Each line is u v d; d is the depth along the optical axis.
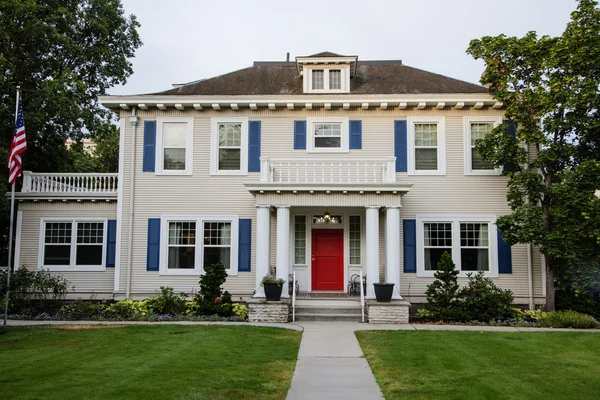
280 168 16.70
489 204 17.48
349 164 16.48
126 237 17.80
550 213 15.48
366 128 17.95
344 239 17.98
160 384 7.73
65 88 20.48
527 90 15.39
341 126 18.05
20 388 7.50
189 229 17.91
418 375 8.55
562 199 14.80
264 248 15.97
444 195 17.56
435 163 17.80
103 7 23.19
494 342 11.38
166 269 17.64
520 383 8.02
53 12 21.00
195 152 18.08
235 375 8.41
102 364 9.06
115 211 18.56
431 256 17.50
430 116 17.86
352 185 15.85
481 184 17.59
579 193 14.56
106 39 24.06
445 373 8.66
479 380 8.18
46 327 13.38
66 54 22.47
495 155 16.09
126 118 18.23
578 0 15.05
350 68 19.08
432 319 15.19
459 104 17.45
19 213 18.70
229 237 17.89
